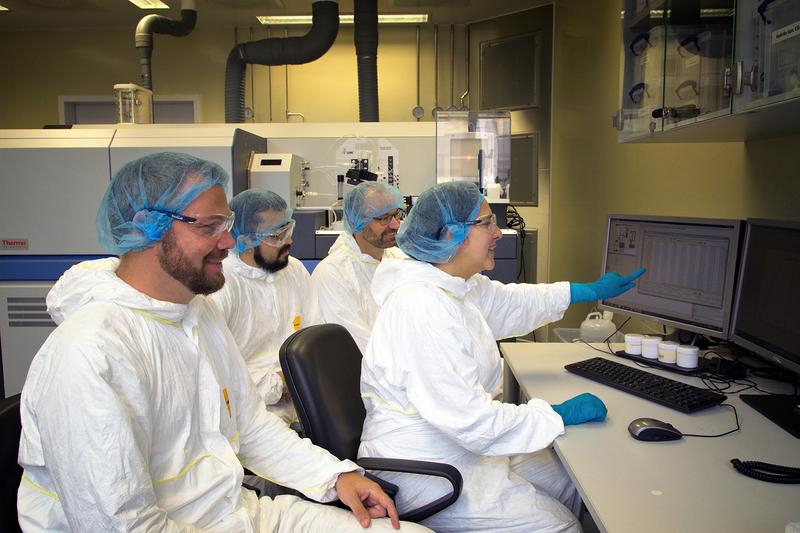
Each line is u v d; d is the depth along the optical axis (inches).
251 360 82.7
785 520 36.9
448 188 58.4
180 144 119.0
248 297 82.2
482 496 54.1
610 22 134.0
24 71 227.1
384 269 61.4
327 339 62.4
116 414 38.3
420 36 221.1
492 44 207.6
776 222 57.0
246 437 54.0
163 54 225.8
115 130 121.7
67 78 226.2
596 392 61.7
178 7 202.1
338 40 223.9
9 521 40.5
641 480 42.4
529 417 51.6
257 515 50.0
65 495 38.2
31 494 41.5
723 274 65.3
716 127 64.7
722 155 82.7
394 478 55.8
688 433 50.8
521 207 197.3
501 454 51.8
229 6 196.1
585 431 51.7
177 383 45.8
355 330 91.0
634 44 81.5
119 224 43.6
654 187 105.2
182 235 44.1
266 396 77.7
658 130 71.8
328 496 52.2
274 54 183.9
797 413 53.4
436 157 142.8
